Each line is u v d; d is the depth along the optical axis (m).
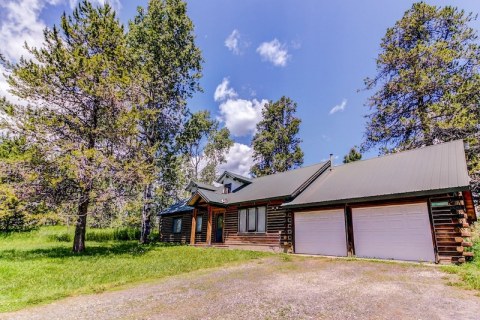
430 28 21.92
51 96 13.12
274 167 38.34
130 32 21.22
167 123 21.70
